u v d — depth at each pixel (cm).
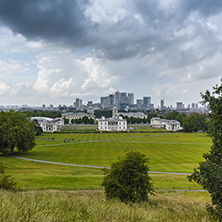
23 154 8544
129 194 3081
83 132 18138
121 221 1850
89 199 2812
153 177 5256
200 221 2239
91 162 7194
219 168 2019
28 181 4741
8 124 8156
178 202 3484
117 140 13112
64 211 1972
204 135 16038
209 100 2286
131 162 3222
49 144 11350
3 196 2014
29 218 1560
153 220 1984
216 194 2009
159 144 11406
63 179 4981
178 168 6328
